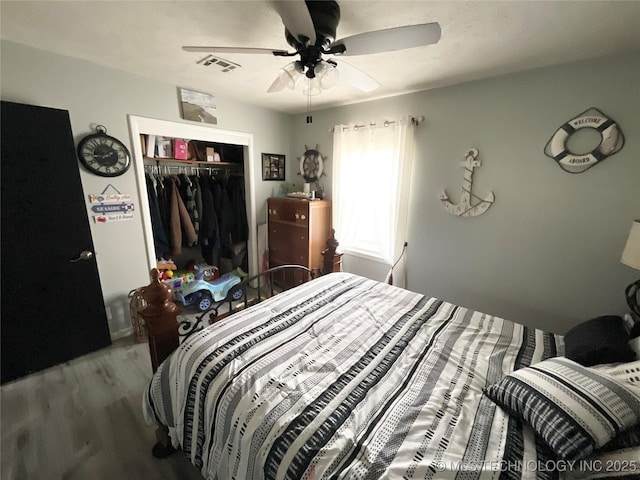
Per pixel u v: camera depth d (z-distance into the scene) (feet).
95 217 6.99
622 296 5.87
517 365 3.91
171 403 3.84
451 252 8.19
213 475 3.24
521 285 7.16
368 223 9.70
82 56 6.12
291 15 3.49
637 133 5.33
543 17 4.32
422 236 8.68
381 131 8.79
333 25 4.16
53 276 6.39
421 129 8.16
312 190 11.02
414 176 8.54
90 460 4.36
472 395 3.34
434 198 8.23
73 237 6.55
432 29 3.63
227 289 10.14
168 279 9.01
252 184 10.57
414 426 2.88
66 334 6.72
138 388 5.91
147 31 4.99
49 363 6.54
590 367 3.39
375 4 4.09
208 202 10.04
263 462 2.71
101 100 6.67
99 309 7.17
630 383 2.93
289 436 2.74
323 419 2.90
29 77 5.70
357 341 4.39
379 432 2.81
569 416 2.59
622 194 5.61
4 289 5.83
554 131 6.16
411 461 2.52
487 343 4.44
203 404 3.42
